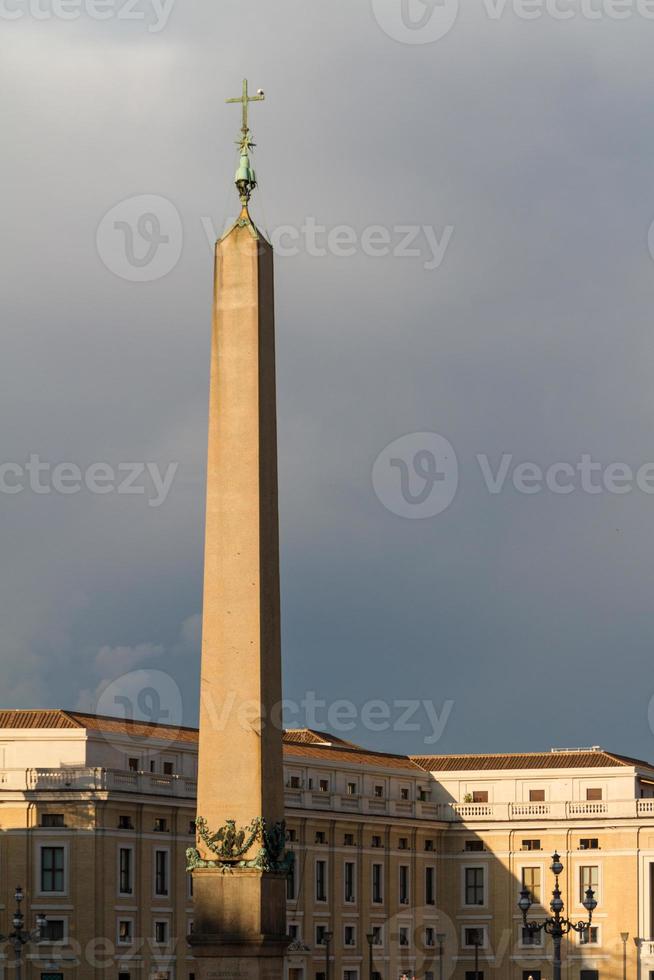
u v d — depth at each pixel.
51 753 183.38
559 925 138.25
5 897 178.38
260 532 91.00
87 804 178.50
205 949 89.19
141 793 184.12
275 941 90.12
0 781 180.62
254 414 91.69
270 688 91.00
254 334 92.25
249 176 94.50
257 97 95.81
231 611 90.69
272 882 90.31
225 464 91.62
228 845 89.56
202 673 90.88
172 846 189.38
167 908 187.75
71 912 177.38
